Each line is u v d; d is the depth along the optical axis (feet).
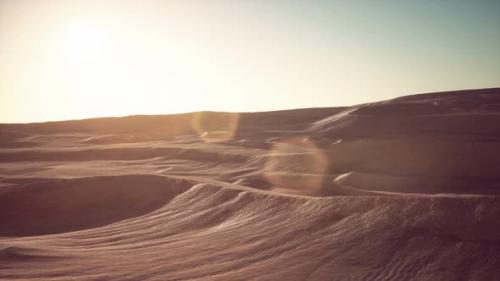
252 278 53.42
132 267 58.65
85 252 66.74
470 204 63.98
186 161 231.30
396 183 168.14
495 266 50.60
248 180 158.92
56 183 113.19
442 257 53.62
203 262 59.77
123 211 99.30
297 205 77.25
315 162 205.26
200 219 82.69
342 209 70.59
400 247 57.00
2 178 128.77
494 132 248.11
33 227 97.09
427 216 62.90
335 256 57.26
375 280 50.88
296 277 52.95
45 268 57.77
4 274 55.11
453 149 202.28
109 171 189.67
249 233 69.62
